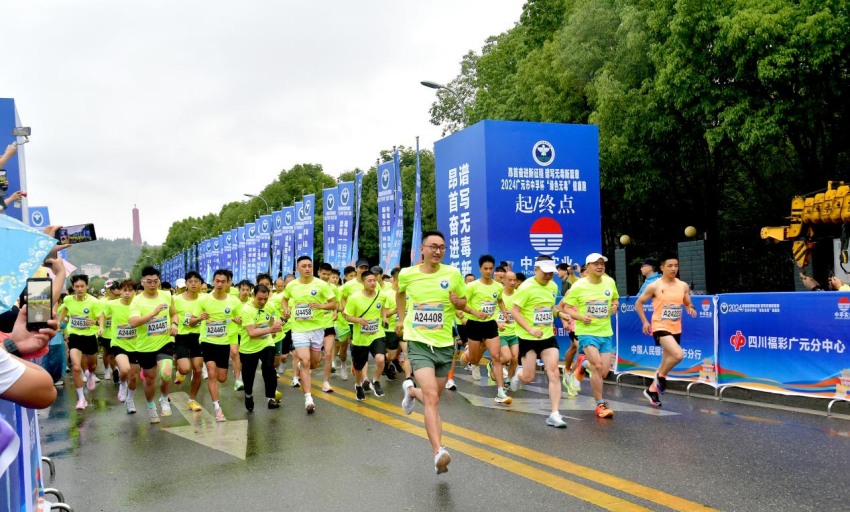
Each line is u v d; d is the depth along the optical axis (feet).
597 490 16.40
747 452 19.62
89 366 38.99
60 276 12.46
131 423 28.91
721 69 60.39
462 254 49.60
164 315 29.30
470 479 17.83
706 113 61.31
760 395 29.40
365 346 32.73
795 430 22.40
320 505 16.22
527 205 47.26
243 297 39.32
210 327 28.96
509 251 46.75
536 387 34.55
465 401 30.63
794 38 52.95
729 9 57.82
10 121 32.19
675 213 83.30
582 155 48.98
